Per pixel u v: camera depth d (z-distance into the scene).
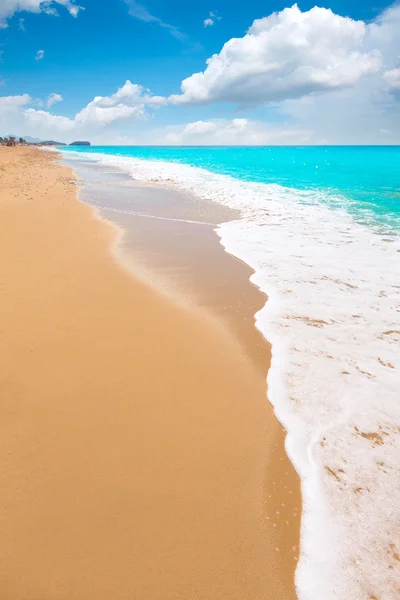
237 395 4.14
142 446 3.41
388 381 4.38
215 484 3.07
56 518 2.73
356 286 7.10
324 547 2.59
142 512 2.80
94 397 4.00
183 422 3.72
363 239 10.31
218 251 9.48
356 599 2.28
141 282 7.30
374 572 2.43
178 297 6.71
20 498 2.87
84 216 12.61
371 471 3.20
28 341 4.98
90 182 22.97
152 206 15.48
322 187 21.83
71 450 3.33
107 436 3.50
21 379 4.21
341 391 4.21
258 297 6.73
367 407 3.95
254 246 9.85
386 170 33.62
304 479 3.13
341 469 3.22
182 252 9.35
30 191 16.88
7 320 5.48
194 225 12.32
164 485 3.04
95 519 2.73
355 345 5.14
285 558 2.53
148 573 2.41
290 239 10.45
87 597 2.26
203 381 4.37
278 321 5.83
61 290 6.66
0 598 2.24
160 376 4.41
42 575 2.37
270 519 2.79
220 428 3.67
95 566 2.43
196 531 2.69
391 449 3.42
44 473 3.09
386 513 2.82
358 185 22.69
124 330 5.43
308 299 6.59
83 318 5.71
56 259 8.27
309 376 4.49
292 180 25.92
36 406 3.83
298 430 3.66
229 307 6.33
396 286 7.06
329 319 5.86
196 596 2.30
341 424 3.72
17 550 2.51
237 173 31.94
